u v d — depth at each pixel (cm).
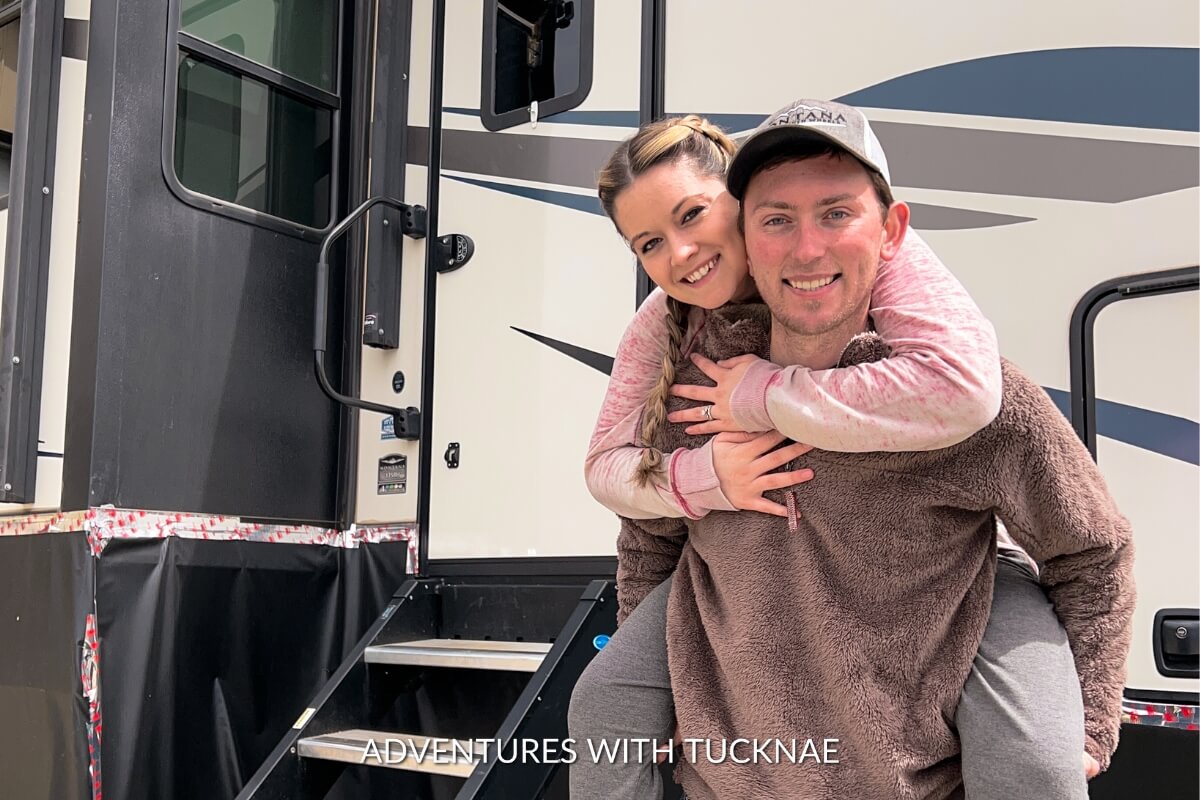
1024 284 196
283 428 272
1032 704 121
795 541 134
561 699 207
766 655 134
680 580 149
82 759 221
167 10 255
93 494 230
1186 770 172
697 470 138
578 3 264
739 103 236
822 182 123
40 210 250
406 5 297
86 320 237
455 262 277
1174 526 177
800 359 136
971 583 129
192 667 243
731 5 239
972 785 123
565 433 254
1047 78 198
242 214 268
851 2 222
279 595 264
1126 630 130
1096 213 190
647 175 134
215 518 253
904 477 128
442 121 286
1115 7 192
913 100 212
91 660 225
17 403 242
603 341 251
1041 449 125
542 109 267
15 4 262
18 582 240
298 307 279
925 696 127
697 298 139
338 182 293
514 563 258
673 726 151
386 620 251
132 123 246
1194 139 183
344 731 236
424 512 273
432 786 265
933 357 120
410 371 281
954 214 205
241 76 274
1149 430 181
